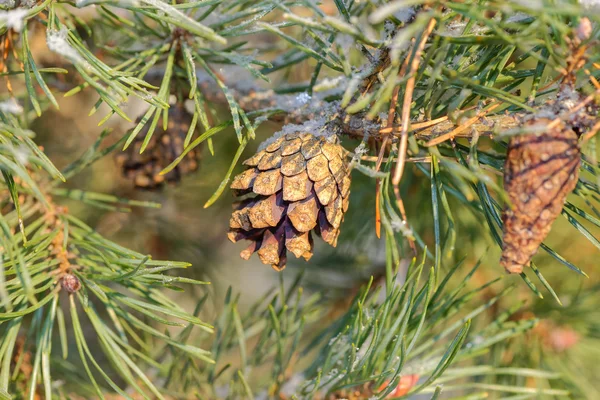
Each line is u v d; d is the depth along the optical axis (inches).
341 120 22.6
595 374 27.3
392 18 21.4
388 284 23.0
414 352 24.4
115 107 21.6
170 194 33.6
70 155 31.6
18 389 24.7
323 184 22.0
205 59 24.4
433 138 22.3
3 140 21.5
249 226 22.2
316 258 32.3
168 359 26.7
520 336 26.8
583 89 21.2
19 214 22.2
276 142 22.4
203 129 26.4
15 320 22.9
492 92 21.3
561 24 20.3
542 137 21.0
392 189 24.7
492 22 20.5
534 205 21.1
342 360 24.3
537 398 26.3
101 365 30.5
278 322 25.0
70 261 23.2
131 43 25.4
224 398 25.9
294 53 25.2
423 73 21.9
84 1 21.5
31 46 25.0
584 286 27.8
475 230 28.0
